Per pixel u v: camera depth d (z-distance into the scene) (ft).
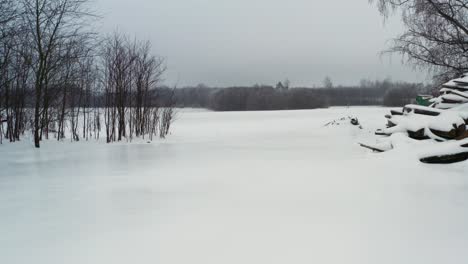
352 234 10.93
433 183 17.51
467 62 39.47
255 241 10.48
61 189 17.78
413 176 19.15
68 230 11.64
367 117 61.26
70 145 40.60
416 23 39.29
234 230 11.41
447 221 11.95
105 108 47.75
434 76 41.27
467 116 25.38
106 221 12.50
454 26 37.52
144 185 18.34
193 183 18.61
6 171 23.59
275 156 28.60
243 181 18.89
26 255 9.75
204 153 31.91
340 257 9.32
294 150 32.60
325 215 12.81
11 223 12.46
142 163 26.40
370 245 10.07
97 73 47.65
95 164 26.30
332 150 31.94
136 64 51.19
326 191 16.34
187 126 74.38
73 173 22.52
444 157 21.65
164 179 19.85
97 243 10.50
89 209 14.03
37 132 37.76
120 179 20.15
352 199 14.90
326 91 294.25
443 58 39.42
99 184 18.83
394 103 175.73
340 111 121.39
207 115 117.60
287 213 13.12
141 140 47.29
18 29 34.78
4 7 32.40
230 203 14.57
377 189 16.55
